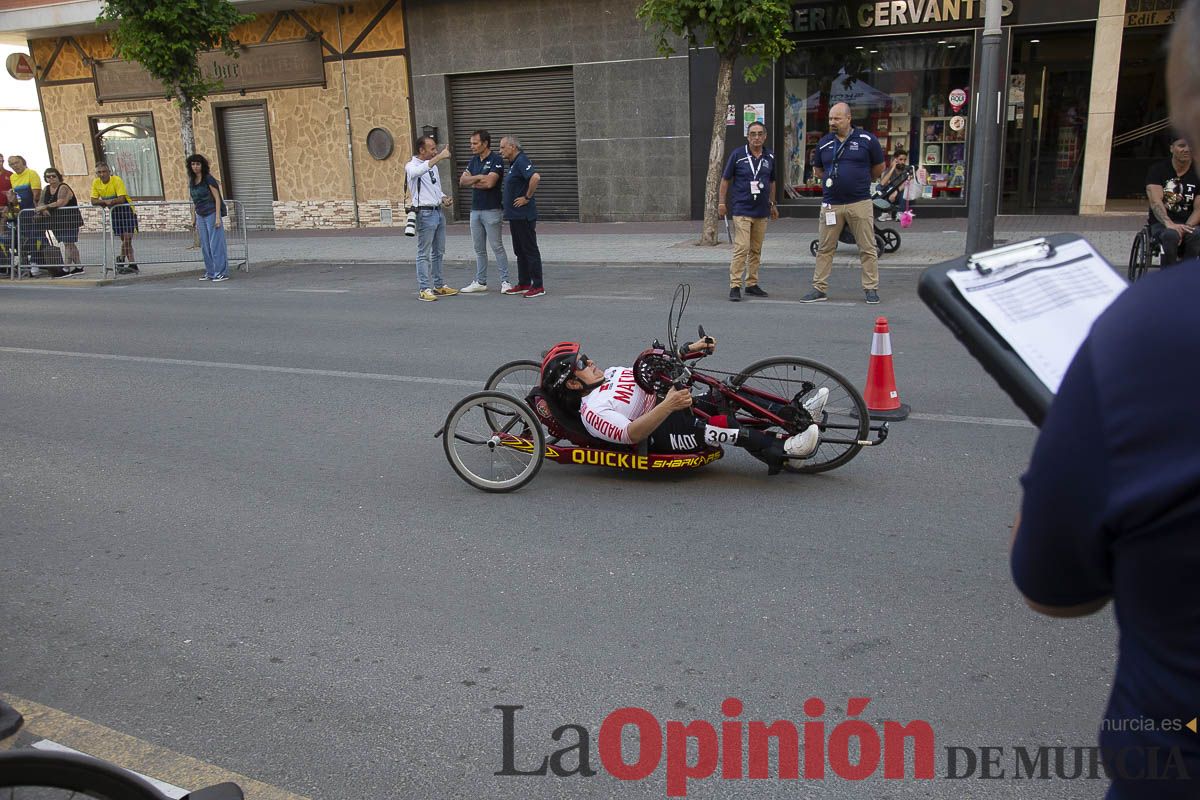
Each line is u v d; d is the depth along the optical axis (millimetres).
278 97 22016
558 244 16703
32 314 12523
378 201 21750
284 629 4066
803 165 17969
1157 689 1159
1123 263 12016
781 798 2938
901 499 5172
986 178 11859
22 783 2221
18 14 22406
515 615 4105
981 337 1413
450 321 10562
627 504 5320
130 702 3568
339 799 3004
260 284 14672
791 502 5223
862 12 16578
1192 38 1094
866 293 10484
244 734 3350
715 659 3695
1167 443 1042
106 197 16219
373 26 20594
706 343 5480
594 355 8578
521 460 5844
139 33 16969
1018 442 5957
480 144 11984
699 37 17922
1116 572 1160
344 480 5867
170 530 5184
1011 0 15617
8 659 3895
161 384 8406
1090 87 15789
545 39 19125
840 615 3984
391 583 4461
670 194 19000
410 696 3539
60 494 5781
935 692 3424
